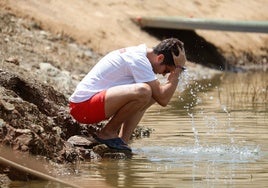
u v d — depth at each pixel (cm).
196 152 1544
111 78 1529
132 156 1505
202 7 4097
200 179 1301
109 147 1526
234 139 1677
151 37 3528
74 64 2786
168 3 3912
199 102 2319
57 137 1430
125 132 1557
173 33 3638
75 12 3341
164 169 1382
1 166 1246
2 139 1318
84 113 1534
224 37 3888
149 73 1515
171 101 2330
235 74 3428
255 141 1652
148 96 1502
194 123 1902
